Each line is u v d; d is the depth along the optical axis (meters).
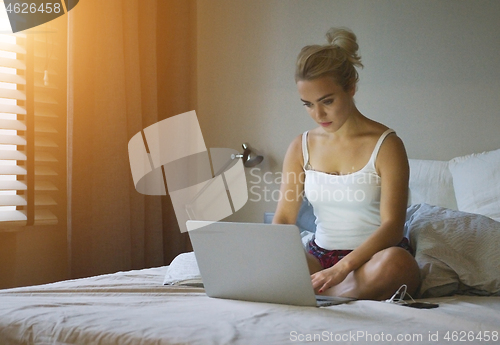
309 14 2.69
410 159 2.25
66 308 1.16
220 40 3.03
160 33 3.01
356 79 1.54
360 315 1.10
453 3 2.25
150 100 2.80
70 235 2.44
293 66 2.74
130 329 0.97
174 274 1.58
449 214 1.71
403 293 1.28
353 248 1.54
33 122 2.41
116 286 1.46
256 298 1.28
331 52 1.49
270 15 2.83
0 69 2.38
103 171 2.54
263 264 1.23
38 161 2.48
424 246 1.59
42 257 2.52
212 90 3.06
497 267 1.48
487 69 2.17
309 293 1.20
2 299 1.27
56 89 2.57
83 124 2.50
